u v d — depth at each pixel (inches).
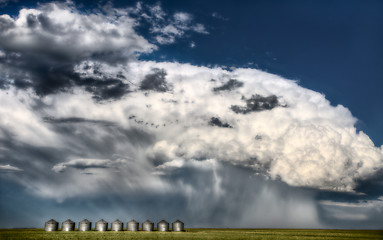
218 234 4424.2
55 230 5049.2
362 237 4333.2
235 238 3599.9
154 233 4453.7
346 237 4259.4
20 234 3809.1
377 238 4124.0
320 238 3868.1
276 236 4195.4
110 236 3659.0
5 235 3521.2
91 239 3179.1
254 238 3695.9
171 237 3595.0
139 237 3526.1
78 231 4936.0
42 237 3358.8
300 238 3806.6
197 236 3855.8
